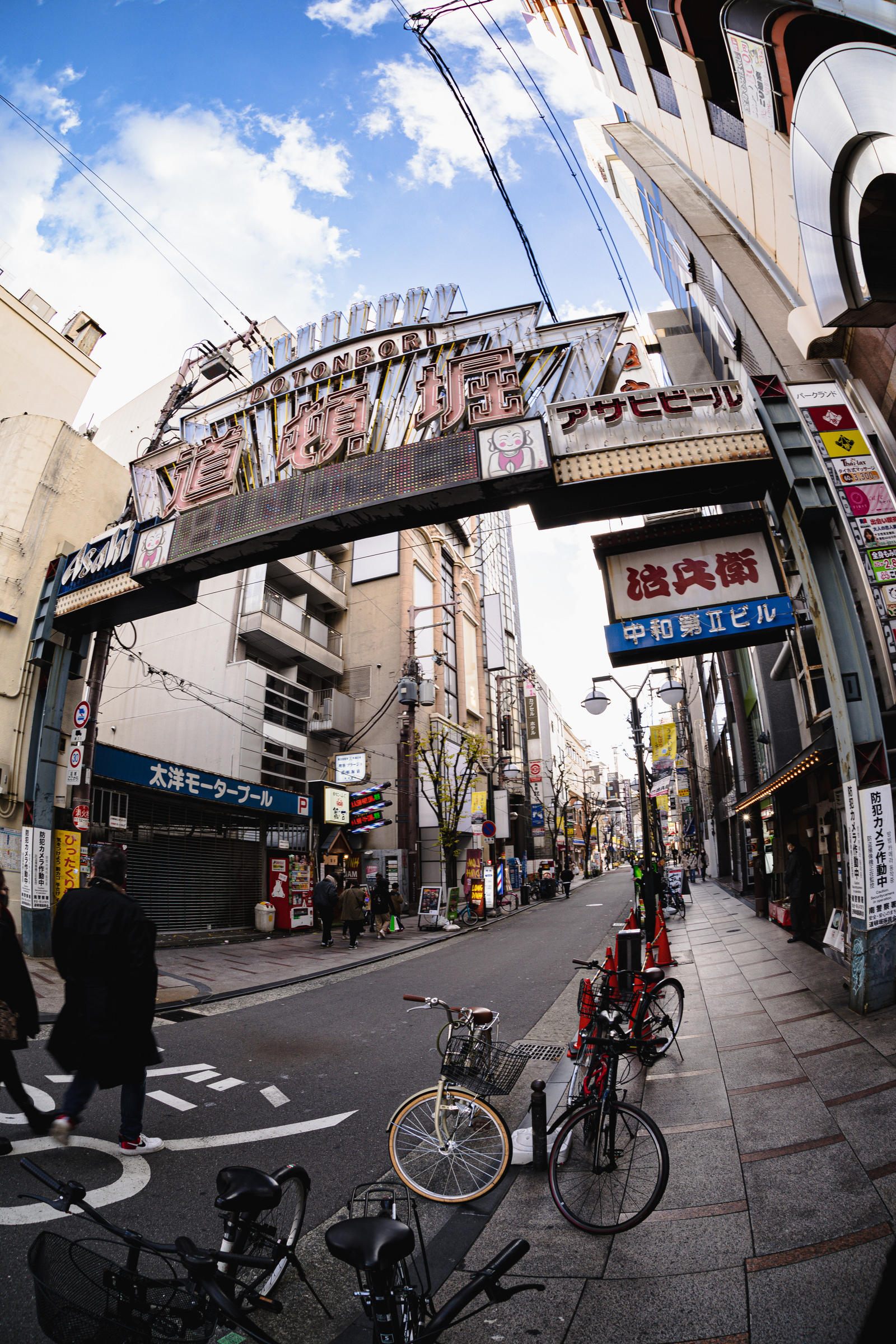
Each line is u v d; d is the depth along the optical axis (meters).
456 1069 4.36
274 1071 6.42
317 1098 5.68
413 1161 4.09
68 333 23.31
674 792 49.44
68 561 13.51
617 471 8.61
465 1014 4.55
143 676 23.94
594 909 24.09
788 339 8.52
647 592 8.70
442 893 21.12
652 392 8.90
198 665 23.06
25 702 13.56
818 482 7.65
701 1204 3.59
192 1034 7.77
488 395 9.23
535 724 51.34
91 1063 4.11
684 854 53.97
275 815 19.67
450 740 30.84
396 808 26.52
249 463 11.02
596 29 13.01
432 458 9.14
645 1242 3.31
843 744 7.08
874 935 6.61
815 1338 2.52
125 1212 3.68
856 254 5.77
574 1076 5.15
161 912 15.36
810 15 5.97
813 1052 5.74
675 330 15.57
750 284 9.23
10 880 12.80
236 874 18.02
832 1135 4.14
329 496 9.69
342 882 21.75
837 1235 3.13
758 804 17.52
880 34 5.38
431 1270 3.20
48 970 10.77
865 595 7.63
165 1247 2.20
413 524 9.77
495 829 26.94
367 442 9.82
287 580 26.23
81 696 14.01
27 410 21.09
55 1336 1.87
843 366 8.12
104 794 14.17
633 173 14.14
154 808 15.52
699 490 8.85
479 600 42.09
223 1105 5.51
